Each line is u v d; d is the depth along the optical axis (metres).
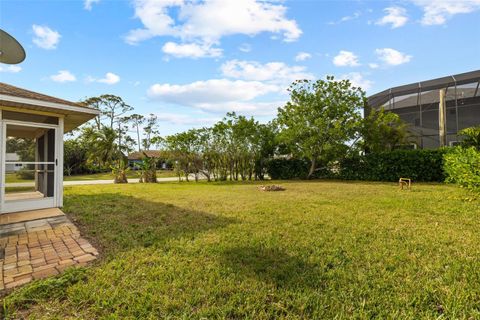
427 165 12.24
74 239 3.73
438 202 6.44
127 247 3.38
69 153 26.34
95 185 13.57
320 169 15.60
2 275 2.56
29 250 3.28
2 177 5.19
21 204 5.47
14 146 5.48
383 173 13.53
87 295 2.17
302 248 3.29
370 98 20.06
